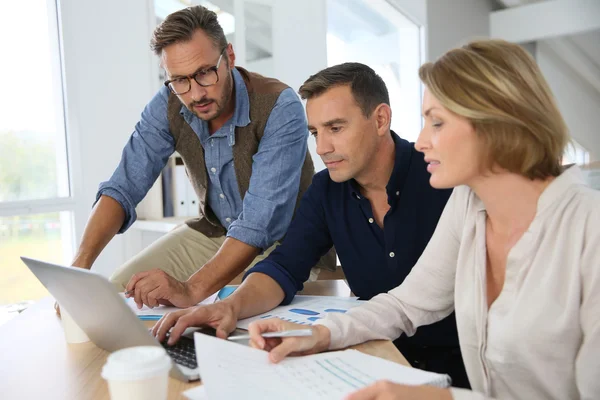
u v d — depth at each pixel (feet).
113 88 9.35
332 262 6.69
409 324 3.71
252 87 5.82
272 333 3.04
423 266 3.73
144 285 4.13
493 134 2.91
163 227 8.87
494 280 3.31
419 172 4.68
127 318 2.66
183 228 6.77
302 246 4.73
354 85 4.42
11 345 3.42
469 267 3.37
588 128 25.54
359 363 2.85
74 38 8.95
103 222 5.55
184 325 3.34
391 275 4.78
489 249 3.34
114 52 9.32
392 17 16.79
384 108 4.58
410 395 2.22
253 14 11.32
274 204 5.15
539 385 2.98
